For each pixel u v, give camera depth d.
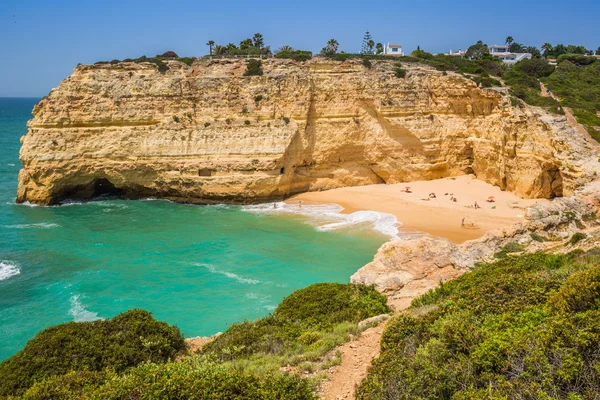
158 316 26.75
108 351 16.69
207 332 24.77
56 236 41.97
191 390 10.62
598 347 9.16
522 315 12.04
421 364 10.82
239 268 34.06
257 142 53.66
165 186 54.34
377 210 49.31
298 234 42.25
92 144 52.06
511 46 132.00
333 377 12.88
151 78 53.50
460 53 134.38
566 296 11.46
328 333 16.61
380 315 18.19
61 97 51.44
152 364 12.38
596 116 50.19
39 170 51.44
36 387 12.81
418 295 21.52
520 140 50.38
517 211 46.84
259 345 16.20
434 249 24.58
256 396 10.70
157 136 53.00
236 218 48.00
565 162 44.31
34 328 25.53
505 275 16.33
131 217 48.56
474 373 10.20
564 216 29.89
